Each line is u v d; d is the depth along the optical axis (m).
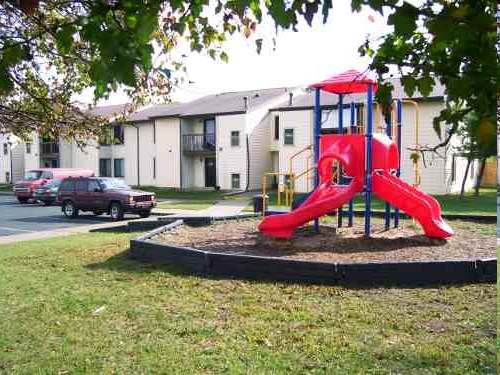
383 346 4.39
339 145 9.73
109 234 13.32
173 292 6.35
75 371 4.07
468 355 4.12
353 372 3.89
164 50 4.83
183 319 5.28
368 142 9.45
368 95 9.41
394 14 1.97
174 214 19.11
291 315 5.30
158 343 4.62
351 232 10.55
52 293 6.46
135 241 8.77
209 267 7.32
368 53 2.54
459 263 6.43
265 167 33.28
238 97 37.44
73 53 4.48
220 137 33.06
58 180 27.55
